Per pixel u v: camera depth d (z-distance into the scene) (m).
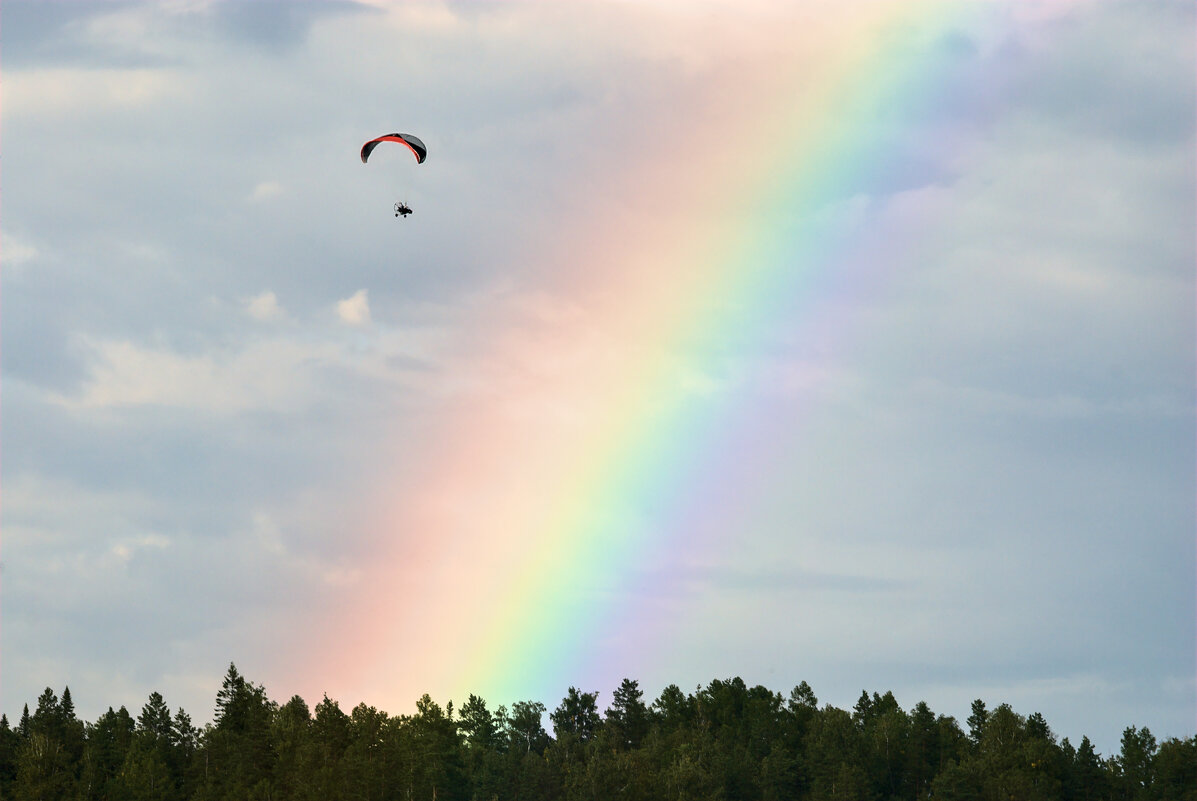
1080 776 175.00
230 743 158.88
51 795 151.38
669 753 179.62
